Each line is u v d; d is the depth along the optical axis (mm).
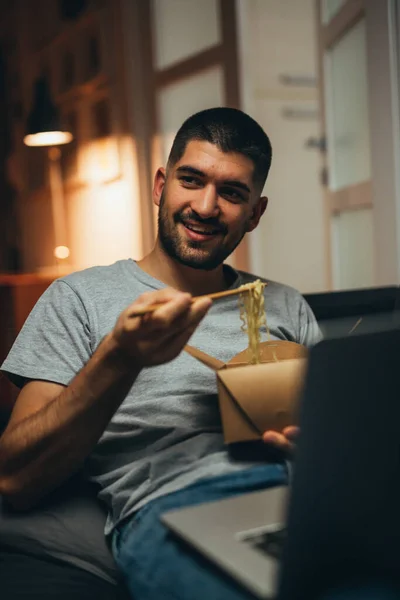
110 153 3967
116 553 1016
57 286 1226
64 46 4336
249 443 1091
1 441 1077
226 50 3074
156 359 908
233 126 1228
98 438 1017
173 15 3420
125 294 1231
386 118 2096
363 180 2359
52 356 1149
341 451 642
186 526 797
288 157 3850
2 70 5133
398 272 2096
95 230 4188
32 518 1106
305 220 3912
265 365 1005
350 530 651
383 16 2057
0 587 995
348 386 644
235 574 693
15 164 5023
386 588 643
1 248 5207
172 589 784
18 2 4820
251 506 848
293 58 3811
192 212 1215
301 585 636
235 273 1371
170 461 1074
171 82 3480
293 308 1398
